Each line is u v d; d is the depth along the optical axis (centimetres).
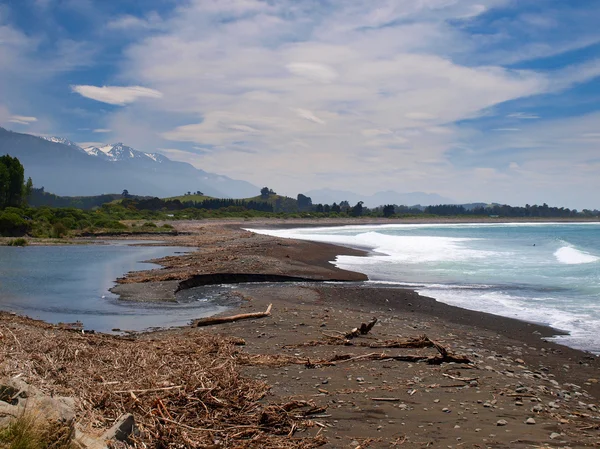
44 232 6769
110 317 1972
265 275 3097
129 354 1060
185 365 1025
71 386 813
